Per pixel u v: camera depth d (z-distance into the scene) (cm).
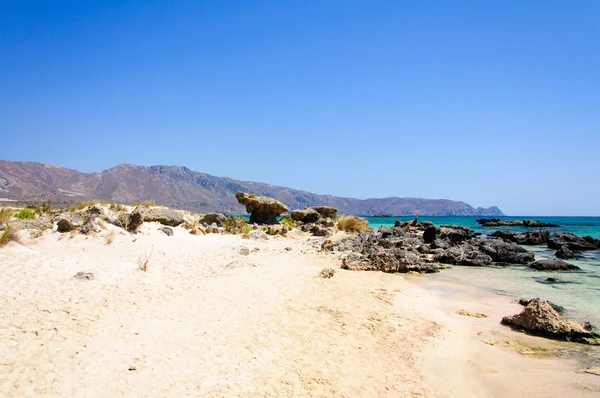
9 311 702
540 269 1744
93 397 470
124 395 482
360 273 1499
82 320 709
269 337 728
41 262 1041
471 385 608
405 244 2312
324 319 870
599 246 2716
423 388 591
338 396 540
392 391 573
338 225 3356
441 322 921
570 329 825
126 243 1452
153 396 487
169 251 1476
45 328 653
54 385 486
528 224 6203
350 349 713
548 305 891
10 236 1167
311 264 1612
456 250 2019
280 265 1515
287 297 1027
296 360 640
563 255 2142
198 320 779
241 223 2606
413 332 837
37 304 755
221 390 518
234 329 750
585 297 1196
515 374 648
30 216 1655
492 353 741
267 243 2205
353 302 1034
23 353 560
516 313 1013
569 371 660
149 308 822
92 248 1302
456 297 1191
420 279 1477
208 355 621
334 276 1378
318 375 595
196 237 1936
